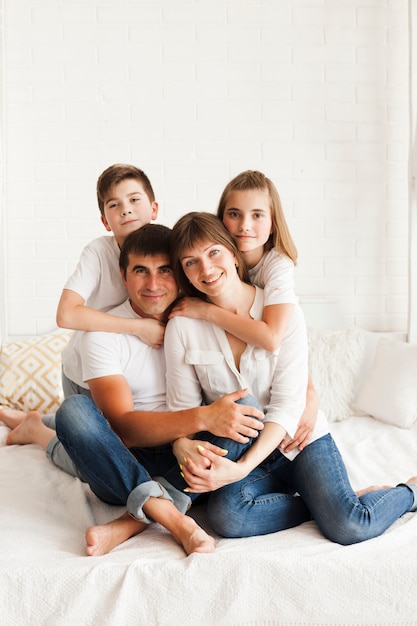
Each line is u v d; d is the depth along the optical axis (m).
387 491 1.98
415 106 3.59
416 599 1.60
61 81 3.69
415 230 3.64
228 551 1.69
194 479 1.84
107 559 1.70
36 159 3.70
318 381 3.29
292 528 1.96
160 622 1.57
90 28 3.68
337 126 3.77
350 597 1.60
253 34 3.72
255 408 1.92
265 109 3.75
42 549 1.78
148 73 3.71
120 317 2.12
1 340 3.60
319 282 3.80
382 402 3.18
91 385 2.09
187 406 2.03
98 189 2.35
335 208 3.79
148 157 3.73
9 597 1.57
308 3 3.73
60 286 3.73
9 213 3.71
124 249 2.10
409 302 3.66
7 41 3.66
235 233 2.17
